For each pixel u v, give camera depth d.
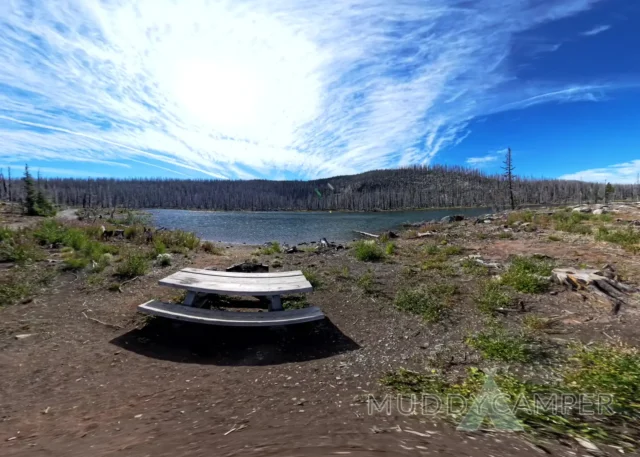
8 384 2.71
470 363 3.11
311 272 6.35
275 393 2.64
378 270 6.73
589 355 3.06
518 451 1.72
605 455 1.70
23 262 6.28
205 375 3.00
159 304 4.00
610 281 4.74
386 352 3.48
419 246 9.67
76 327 3.96
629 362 2.87
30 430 2.06
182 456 1.71
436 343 3.62
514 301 4.62
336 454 1.69
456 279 5.84
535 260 6.49
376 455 1.67
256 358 3.40
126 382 2.82
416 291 5.14
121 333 3.87
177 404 2.45
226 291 3.87
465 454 1.68
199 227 30.97
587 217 13.59
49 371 2.96
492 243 9.29
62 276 5.82
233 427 2.08
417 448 1.74
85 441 1.92
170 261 7.27
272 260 8.09
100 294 5.10
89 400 2.50
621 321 3.84
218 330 4.02
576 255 6.96
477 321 4.11
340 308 4.78
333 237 20.44
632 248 7.18
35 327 3.91
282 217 58.22
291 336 3.93
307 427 2.05
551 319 4.02
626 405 2.25
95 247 7.63
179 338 3.82
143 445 1.86
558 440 1.84
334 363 3.26
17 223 13.95
